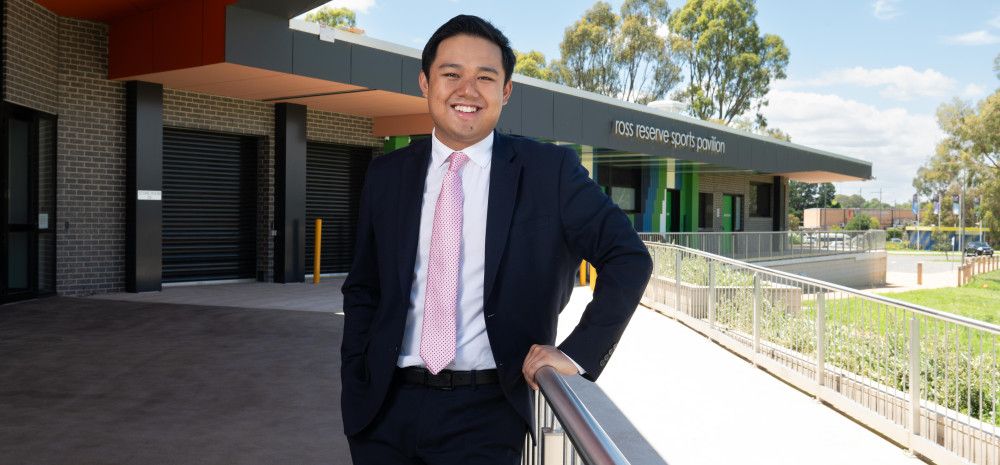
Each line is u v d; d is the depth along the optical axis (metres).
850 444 5.39
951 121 59.28
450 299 1.99
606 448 1.23
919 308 5.47
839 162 33.41
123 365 7.07
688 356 8.48
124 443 4.86
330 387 6.42
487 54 1.98
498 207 1.97
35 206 11.56
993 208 59.00
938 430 5.19
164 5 11.91
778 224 36.03
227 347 8.02
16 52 10.92
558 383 1.62
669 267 12.41
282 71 12.09
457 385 2.01
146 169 12.91
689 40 56.50
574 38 53.88
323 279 16.02
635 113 21.58
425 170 2.10
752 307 8.45
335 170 16.64
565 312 11.73
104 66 12.69
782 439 5.43
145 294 12.65
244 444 4.90
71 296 12.20
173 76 12.50
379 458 2.09
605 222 1.94
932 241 79.12
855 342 6.34
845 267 30.52
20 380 6.43
